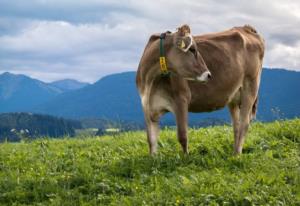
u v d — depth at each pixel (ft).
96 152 48.24
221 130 54.29
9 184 39.24
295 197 33.06
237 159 41.70
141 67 43.45
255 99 48.73
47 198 37.19
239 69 46.19
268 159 41.68
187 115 43.21
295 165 39.24
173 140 50.44
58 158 46.85
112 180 38.83
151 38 44.27
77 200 36.17
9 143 57.47
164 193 35.01
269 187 34.71
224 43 46.21
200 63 41.73
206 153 46.03
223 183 35.68
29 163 45.24
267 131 51.39
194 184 36.09
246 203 32.76
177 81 42.52
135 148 48.83
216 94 44.73
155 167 40.98
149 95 43.14
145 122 43.96
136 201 34.32
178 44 41.29
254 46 48.70
